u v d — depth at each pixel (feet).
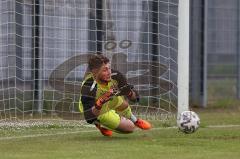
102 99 86.63
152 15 113.91
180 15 105.50
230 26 162.61
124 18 114.83
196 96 144.05
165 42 113.70
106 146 81.30
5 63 116.26
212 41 164.76
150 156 73.00
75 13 115.03
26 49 115.96
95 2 114.11
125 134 93.09
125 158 71.56
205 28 143.95
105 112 88.38
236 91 159.53
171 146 81.25
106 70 87.15
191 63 143.64
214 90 167.32
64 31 115.44
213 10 161.79
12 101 113.70
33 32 115.24
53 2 114.52
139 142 85.05
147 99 109.09
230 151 77.20
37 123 102.89
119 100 89.81
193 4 143.23
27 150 78.02
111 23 114.73
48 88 111.96
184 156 73.05
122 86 88.84
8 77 115.85
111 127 89.15
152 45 113.29
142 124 91.61
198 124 92.12
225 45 164.96
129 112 90.99
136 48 113.60
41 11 114.62
